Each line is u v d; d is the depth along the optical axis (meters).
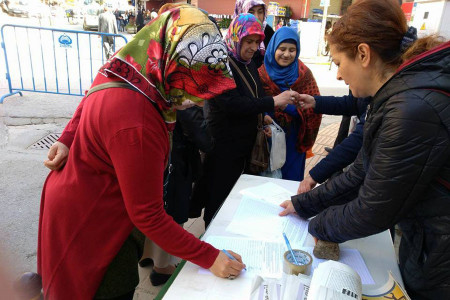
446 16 3.03
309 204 1.37
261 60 2.90
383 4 0.92
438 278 0.96
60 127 4.48
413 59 0.87
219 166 2.15
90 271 1.10
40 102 5.30
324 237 1.17
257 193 1.64
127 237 1.15
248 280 1.07
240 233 1.31
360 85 1.02
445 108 0.81
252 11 2.86
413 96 0.83
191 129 1.84
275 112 2.44
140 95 0.98
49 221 1.11
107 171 1.07
